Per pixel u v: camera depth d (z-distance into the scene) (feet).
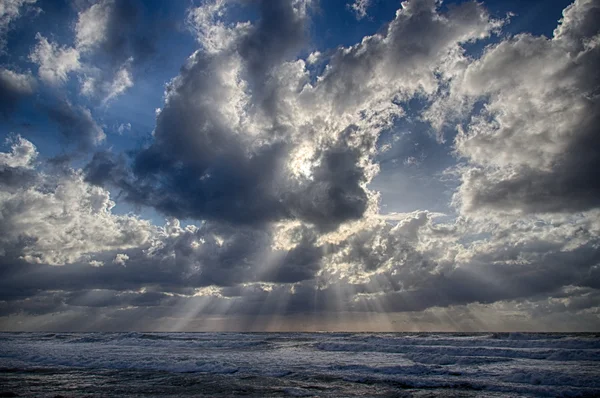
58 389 55.83
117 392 53.31
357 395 50.96
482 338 142.82
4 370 77.15
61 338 188.24
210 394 51.65
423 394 51.55
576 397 49.85
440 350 105.81
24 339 183.21
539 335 139.54
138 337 192.75
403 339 146.61
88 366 81.87
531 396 50.24
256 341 163.43
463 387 56.08
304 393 52.39
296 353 109.19
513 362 81.92
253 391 53.88
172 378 65.72
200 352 113.09
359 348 120.57
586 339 107.34
